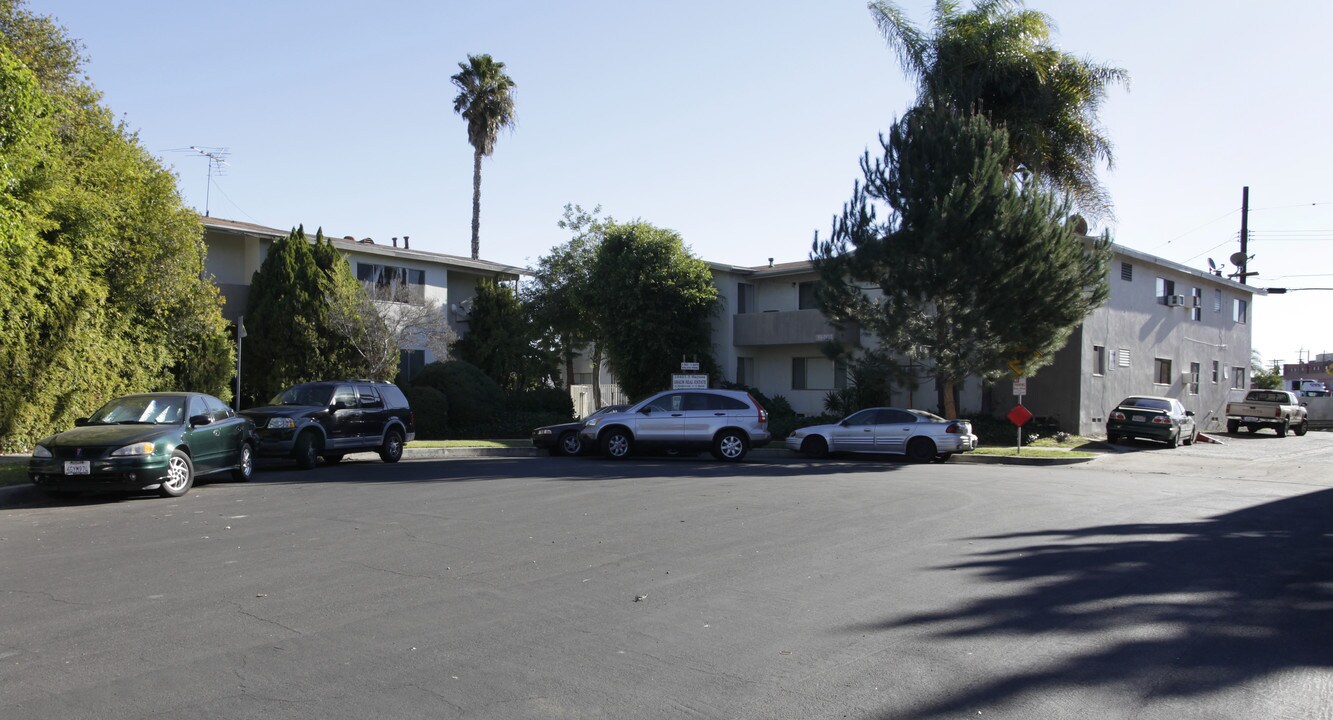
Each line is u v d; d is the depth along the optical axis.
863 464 20.81
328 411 18.25
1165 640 6.18
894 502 12.94
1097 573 8.28
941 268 22.89
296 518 11.15
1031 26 28.16
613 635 6.21
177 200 21.16
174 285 20.67
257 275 26.53
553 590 7.48
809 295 35.16
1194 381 37.28
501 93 46.03
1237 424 35.91
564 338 37.28
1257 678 5.41
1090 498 13.84
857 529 10.57
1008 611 6.91
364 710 4.80
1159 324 34.56
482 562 8.55
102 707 4.82
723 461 21.11
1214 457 24.12
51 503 12.59
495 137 46.28
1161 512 12.45
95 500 12.89
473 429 30.14
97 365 19.23
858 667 5.57
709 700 4.99
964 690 5.17
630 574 8.09
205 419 13.95
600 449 21.50
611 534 10.10
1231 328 40.84
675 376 27.56
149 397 14.31
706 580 7.88
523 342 35.44
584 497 13.27
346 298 26.19
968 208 22.69
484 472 17.23
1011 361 24.17
